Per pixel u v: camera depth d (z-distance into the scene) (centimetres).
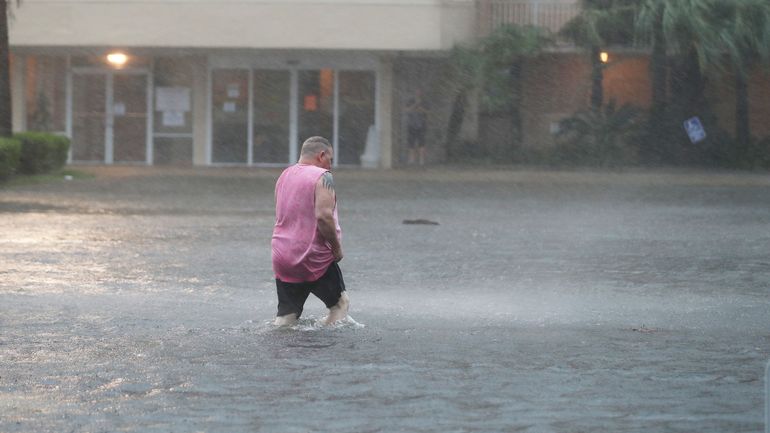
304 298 2591
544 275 3512
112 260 3784
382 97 9531
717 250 4206
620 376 2072
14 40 8931
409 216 5488
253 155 9669
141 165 9575
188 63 9625
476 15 9375
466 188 7356
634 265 3772
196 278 3391
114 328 2538
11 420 1719
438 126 9788
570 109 9838
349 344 2370
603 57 9750
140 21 8956
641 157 9712
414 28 8938
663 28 8875
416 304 2936
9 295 3012
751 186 7656
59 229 4756
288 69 9594
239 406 1820
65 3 8931
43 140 7950
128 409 1795
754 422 1736
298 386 1969
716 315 2806
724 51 8950
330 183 2531
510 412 1789
